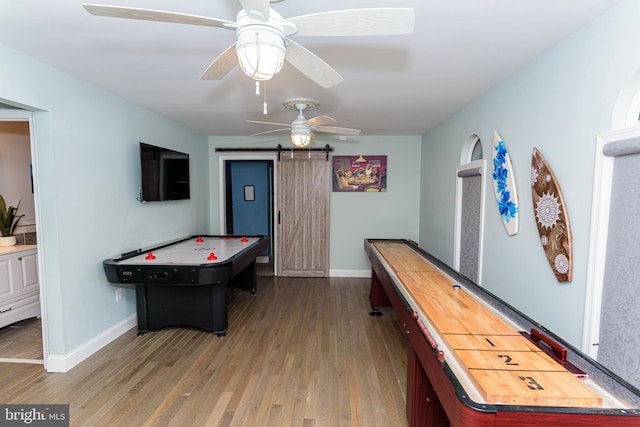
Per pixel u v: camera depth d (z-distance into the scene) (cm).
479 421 100
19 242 377
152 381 242
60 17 170
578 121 180
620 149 149
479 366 123
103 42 199
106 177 297
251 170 642
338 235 544
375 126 449
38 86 226
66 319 254
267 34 128
